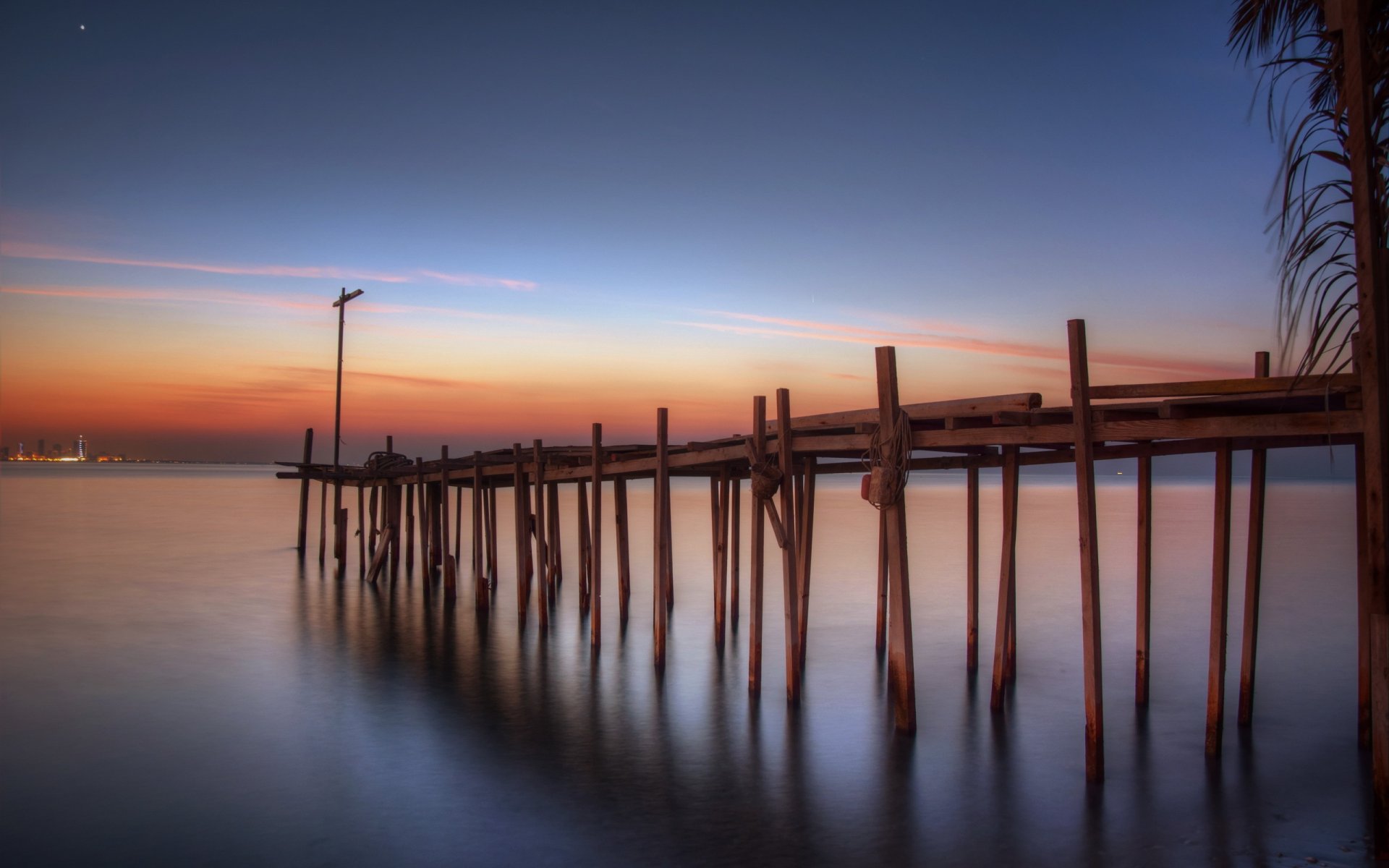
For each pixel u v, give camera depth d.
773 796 8.20
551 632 15.55
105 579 21.95
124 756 9.40
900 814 7.72
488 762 9.20
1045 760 8.93
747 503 30.38
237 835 7.45
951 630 15.23
